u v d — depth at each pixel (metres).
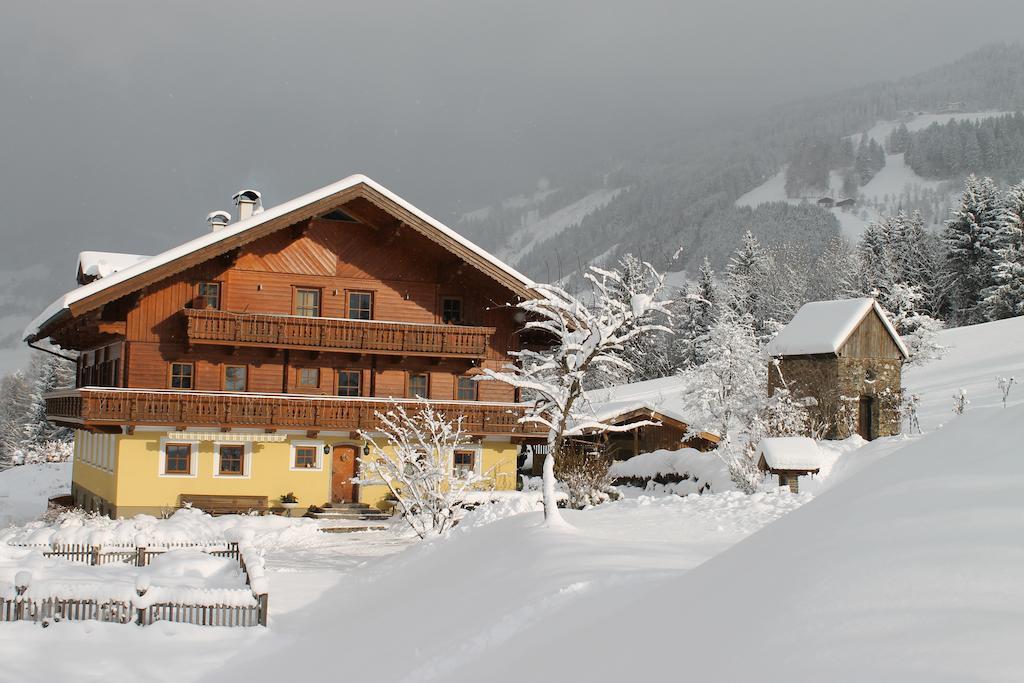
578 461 32.94
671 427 37.66
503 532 17.36
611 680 5.49
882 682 3.67
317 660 11.51
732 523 18.58
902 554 4.58
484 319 35.00
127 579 16.30
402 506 23.94
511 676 7.15
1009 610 3.80
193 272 31.91
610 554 12.91
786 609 4.70
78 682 11.19
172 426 30.55
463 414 32.97
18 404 97.81
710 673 4.58
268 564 21.84
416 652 10.12
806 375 36.44
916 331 50.12
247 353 32.31
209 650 12.73
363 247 33.91
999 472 4.98
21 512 42.41
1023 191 73.00
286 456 32.06
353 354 33.12
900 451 6.11
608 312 18.98
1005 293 68.75
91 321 30.91
